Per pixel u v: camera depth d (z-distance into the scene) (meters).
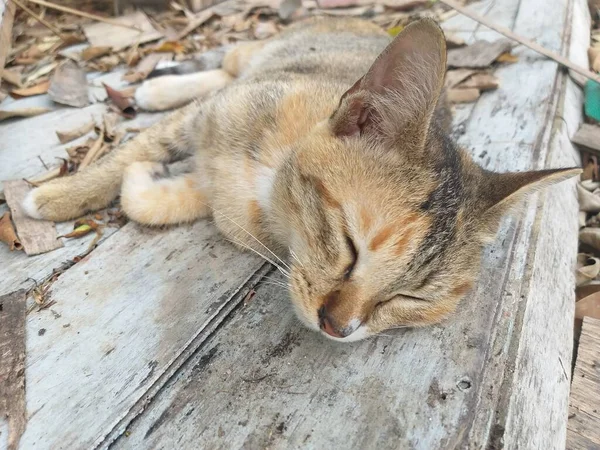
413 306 0.21
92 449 0.17
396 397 0.19
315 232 0.21
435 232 0.20
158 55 0.44
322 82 0.28
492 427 0.18
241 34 0.52
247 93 0.27
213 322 0.21
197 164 0.28
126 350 0.20
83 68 0.41
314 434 0.18
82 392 0.18
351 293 0.20
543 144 0.33
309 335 0.21
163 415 0.18
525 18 0.49
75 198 0.27
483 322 0.22
